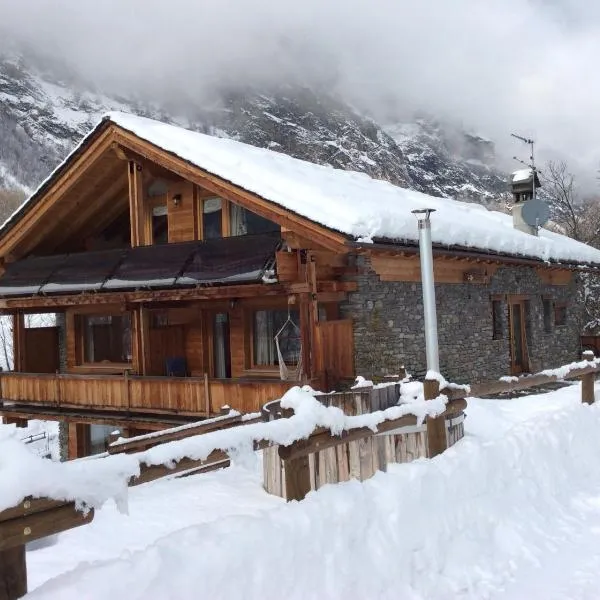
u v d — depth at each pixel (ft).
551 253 57.00
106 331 51.70
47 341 53.72
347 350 37.35
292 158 55.72
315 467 18.97
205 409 38.14
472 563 16.14
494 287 50.80
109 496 10.94
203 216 45.52
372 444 20.42
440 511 17.17
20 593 9.66
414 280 41.73
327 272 37.70
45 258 47.80
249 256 37.81
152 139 41.42
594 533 18.62
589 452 25.22
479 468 19.62
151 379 40.50
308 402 15.87
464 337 46.21
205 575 11.64
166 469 12.22
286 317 41.96
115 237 54.19
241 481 22.56
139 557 11.43
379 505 15.88
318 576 13.30
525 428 24.06
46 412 45.42
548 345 59.21
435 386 20.77
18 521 9.46
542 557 16.88
